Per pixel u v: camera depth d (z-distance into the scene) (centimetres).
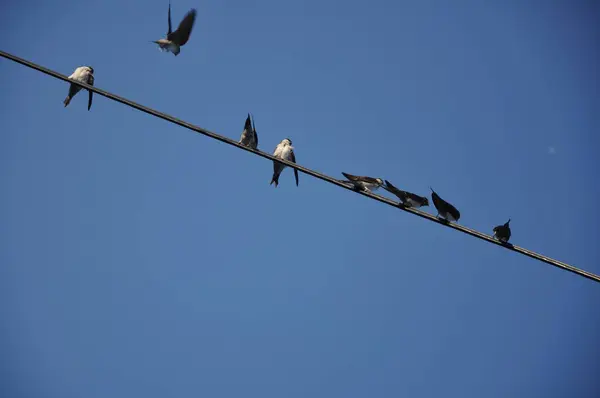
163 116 1084
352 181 1371
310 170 1112
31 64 1068
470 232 1092
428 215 1094
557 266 1076
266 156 1099
